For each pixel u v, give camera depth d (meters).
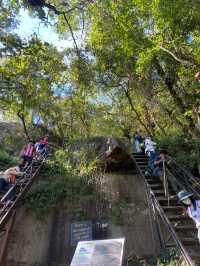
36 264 12.38
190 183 12.41
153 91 18.88
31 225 13.06
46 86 20.28
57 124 21.70
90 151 15.55
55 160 15.50
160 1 11.19
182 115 17.52
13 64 19.66
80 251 4.04
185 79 17.28
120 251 3.96
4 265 11.84
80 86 20.09
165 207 10.34
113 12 15.19
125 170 14.97
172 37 12.77
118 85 20.22
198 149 15.84
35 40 18.78
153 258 11.75
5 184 10.46
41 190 13.82
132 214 13.45
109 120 23.33
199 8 10.96
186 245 8.68
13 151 20.42
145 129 24.50
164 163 12.27
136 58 17.00
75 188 14.03
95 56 18.66
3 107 21.55
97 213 13.48
